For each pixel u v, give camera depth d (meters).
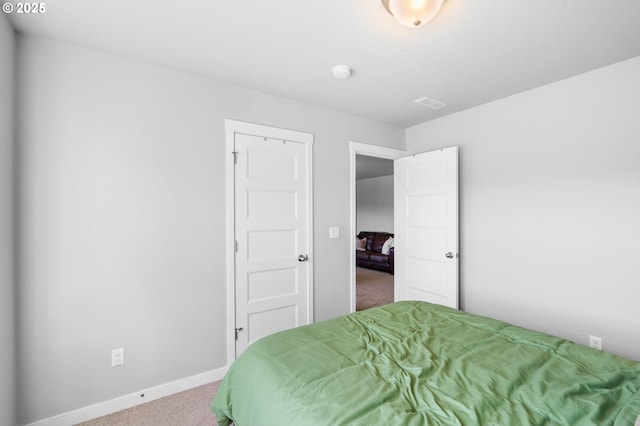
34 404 1.76
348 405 1.02
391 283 5.61
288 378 1.20
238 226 2.49
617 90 2.12
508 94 2.67
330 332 1.65
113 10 1.57
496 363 1.30
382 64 2.14
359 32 1.76
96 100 1.95
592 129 2.24
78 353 1.88
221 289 2.40
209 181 2.36
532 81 2.41
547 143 2.47
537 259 2.53
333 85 2.48
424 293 3.30
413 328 1.71
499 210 2.78
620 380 1.16
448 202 3.05
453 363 1.31
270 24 1.69
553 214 2.44
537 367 1.27
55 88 1.82
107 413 1.95
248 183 2.55
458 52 1.98
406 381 1.17
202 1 1.50
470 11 1.56
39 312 1.78
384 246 6.88
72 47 1.88
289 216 2.77
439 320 1.84
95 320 1.93
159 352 2.14
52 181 1.81
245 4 1.52
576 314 2.31
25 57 1.75
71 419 1.85
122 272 2.02
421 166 3.34
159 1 1.50
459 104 2.91
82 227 1.90
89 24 1.68
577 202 2.31
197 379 2.28
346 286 3.15
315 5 1.53
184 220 2.25
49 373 1.80
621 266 2.11
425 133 3.46
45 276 1.79
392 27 1.71
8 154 1.62
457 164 2.99
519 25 1.69
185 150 2.26
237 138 2.49
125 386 2.02
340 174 3.11
